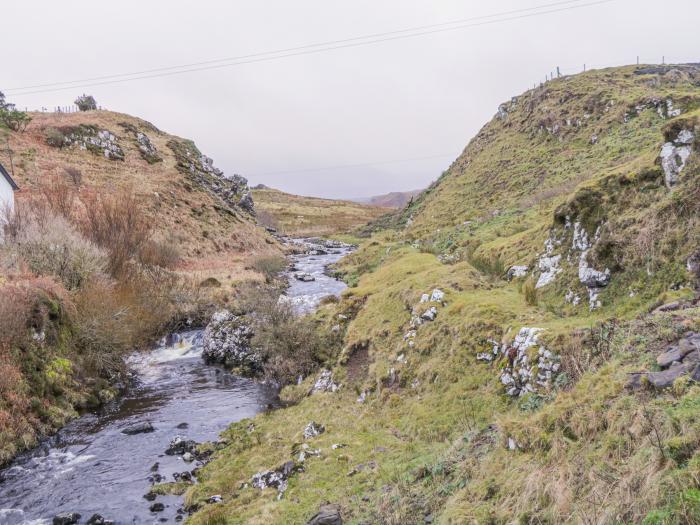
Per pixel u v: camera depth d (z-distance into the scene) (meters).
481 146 75.44
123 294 30.55
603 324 11.84
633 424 7.39
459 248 32.97
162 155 79.44
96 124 73.69
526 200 40.53
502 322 15.77
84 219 36.06
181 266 49.38
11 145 58.12
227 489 13.08
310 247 83.19
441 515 8.41
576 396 9.13
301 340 24.28
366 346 21.42
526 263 21.34
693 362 8.02
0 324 18.94
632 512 6.01
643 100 47.53
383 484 10.59
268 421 18.17
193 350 29.98
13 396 17.67
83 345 23.84
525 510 7.34
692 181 14.34
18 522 12.50
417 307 20.11
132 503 13.13
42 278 24.27
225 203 80.06
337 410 17.73
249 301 30.05
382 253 48.38
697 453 6.05
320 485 11.62
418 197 93.88
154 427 18.70
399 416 15.17
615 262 15.21
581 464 7.55
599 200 17.86
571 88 63.88
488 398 13.38
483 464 9.30
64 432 18.28
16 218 29.30
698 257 12.83
